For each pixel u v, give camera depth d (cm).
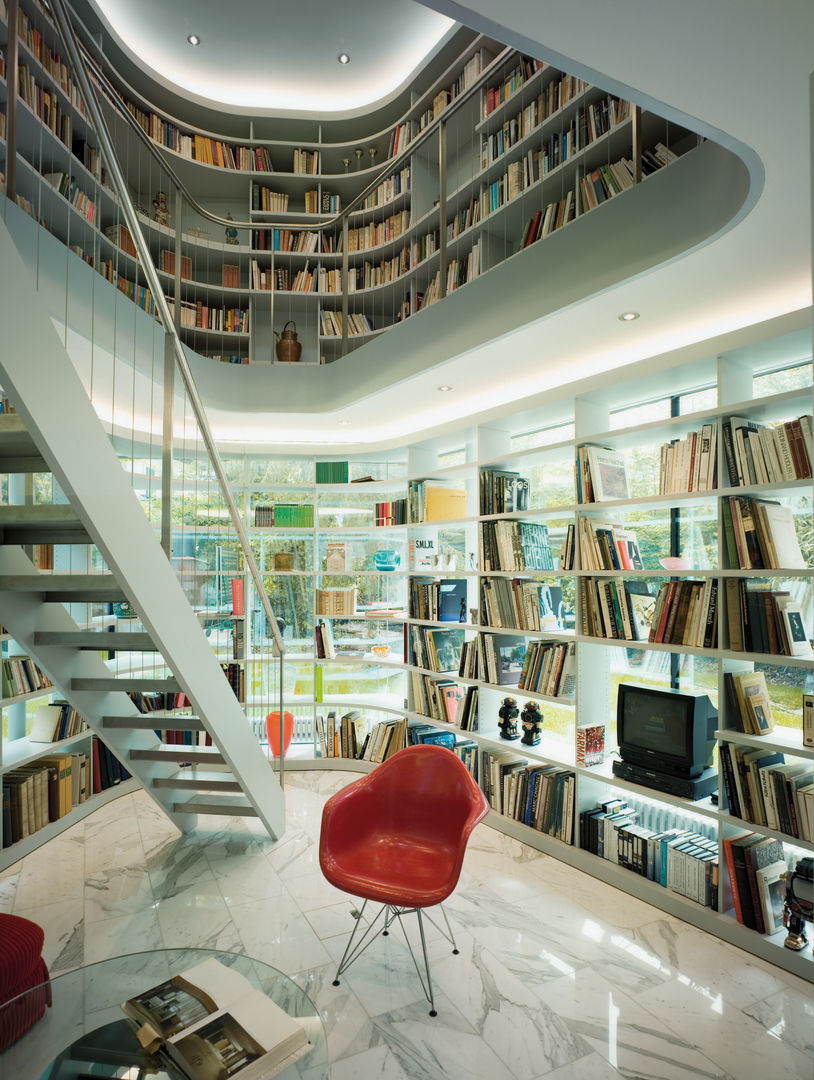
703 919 279
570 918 289
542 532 420
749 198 206
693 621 296
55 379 214
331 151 620
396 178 580
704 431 297
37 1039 164
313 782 482
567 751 377
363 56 556
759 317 306
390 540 566
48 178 441
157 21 519
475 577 490
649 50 154
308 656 532
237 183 618
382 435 576
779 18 142
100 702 336
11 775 369
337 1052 205
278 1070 152
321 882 325
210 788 361
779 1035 213
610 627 338
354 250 607
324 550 568
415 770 300
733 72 160
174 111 590
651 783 312
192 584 530
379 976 246
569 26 148
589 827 342
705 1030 216
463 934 275
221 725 321
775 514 272
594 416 370
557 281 298
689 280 266
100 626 482
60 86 443
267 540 567
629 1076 196
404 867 265
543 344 343
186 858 352
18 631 283
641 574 319
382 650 533
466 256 505
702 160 234
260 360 637
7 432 212
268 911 295
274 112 596
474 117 513
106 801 438
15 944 209
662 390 348
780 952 252
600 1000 231
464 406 475
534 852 361
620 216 268
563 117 412
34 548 397
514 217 448
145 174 598
